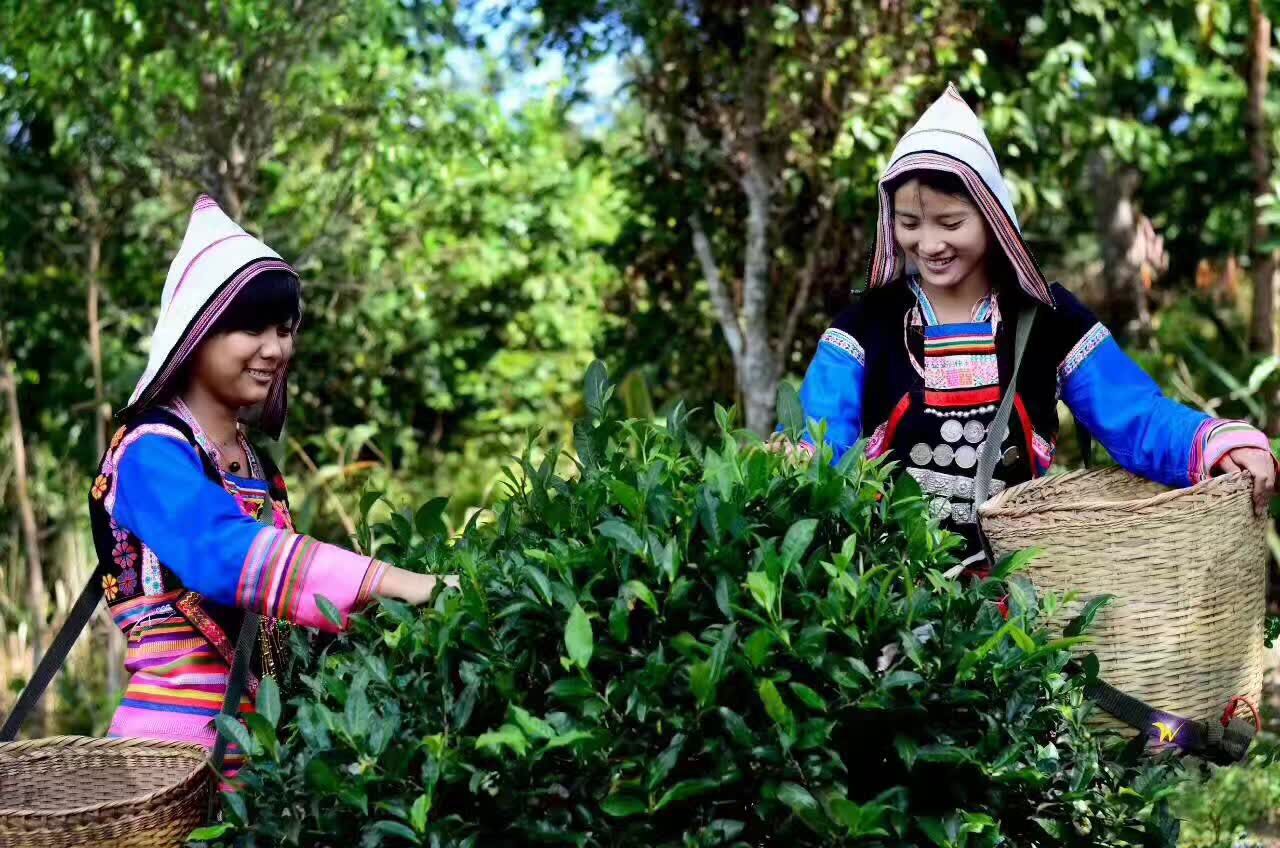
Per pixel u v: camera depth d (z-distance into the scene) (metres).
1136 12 6.32
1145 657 2.50
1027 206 6.69
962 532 2.95
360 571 2.27
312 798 1.91
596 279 10.43
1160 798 2.17
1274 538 6.26
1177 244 8.83
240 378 2.46
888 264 2.96
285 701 2.35
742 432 2.28
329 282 9.34
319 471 8.73
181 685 2.41
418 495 9.91
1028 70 6.60
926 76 6.14
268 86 7.26
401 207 8.27
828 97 6.30
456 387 11.12
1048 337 2.96
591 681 1.83
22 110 7.21
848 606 1.90
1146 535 2.47
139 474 2.35
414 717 1.95
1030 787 1.97
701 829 1.80
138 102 7.05
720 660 1.78
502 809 1.85
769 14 6.11
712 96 6.51
